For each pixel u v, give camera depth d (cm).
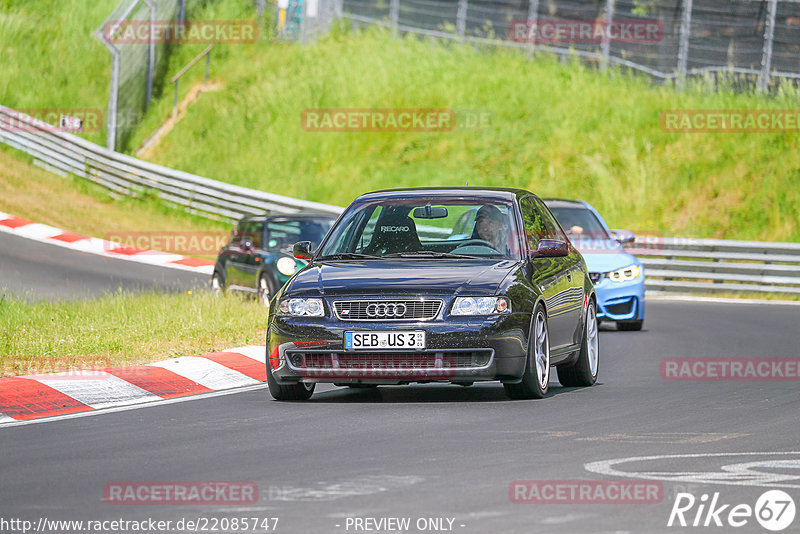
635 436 3247
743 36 13612
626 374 4872
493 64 14450
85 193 13638
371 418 3619
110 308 6216
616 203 12150
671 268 9688
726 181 12075
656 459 2889
